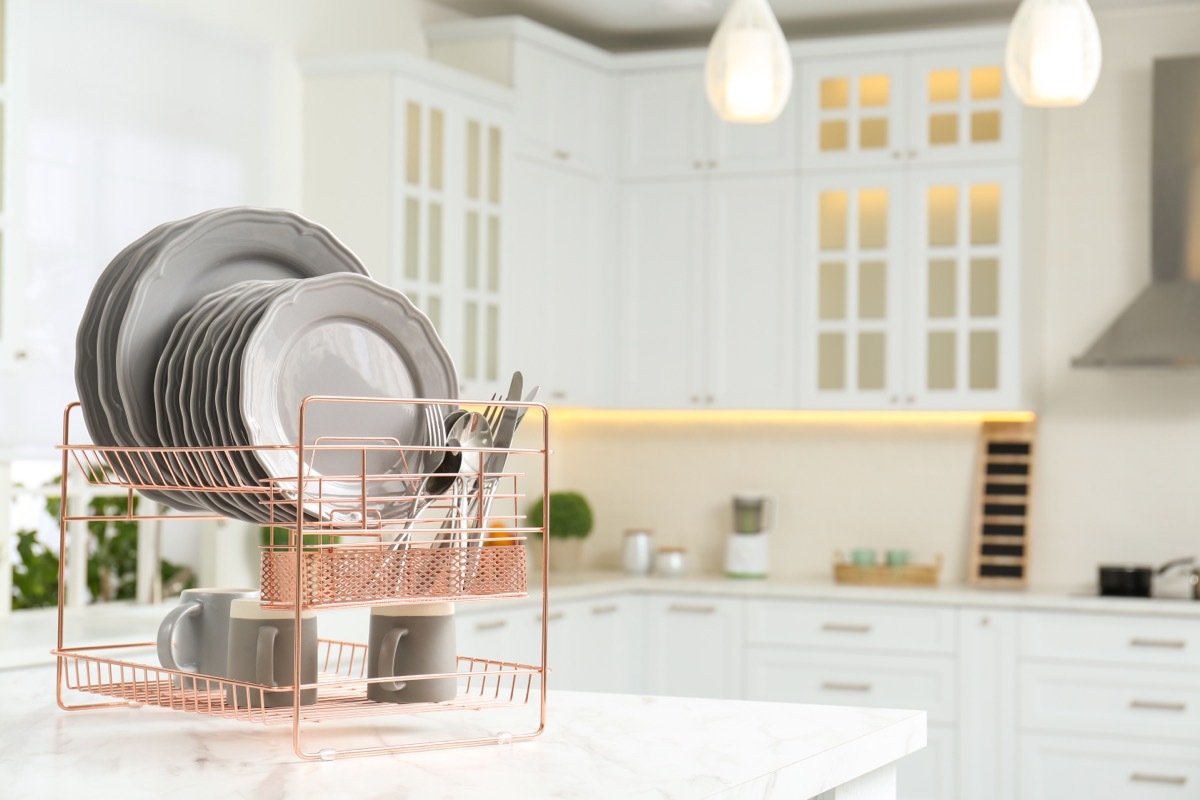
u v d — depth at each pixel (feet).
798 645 15.37
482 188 14.90
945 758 14.69
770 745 4.35
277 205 13.74
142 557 12.36
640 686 16.07
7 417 11.01
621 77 16.96
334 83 13.92
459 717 4.85
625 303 16.93
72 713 4.90
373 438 4.24
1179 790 13.78
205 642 4.58
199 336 4.49
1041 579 16.22
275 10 13.78
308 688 4.34
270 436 4.44
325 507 4.51
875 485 17.06
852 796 4.59
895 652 14.94
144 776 3.83
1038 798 14.33
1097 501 16.05
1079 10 8.07
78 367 4.67
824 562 17.25
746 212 16.48
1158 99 15.19
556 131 16.15
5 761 4.03
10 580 11.19
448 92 14.40
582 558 17.81
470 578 4.30
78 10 11.62
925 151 15.76
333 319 4.68
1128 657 14.02
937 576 16.03
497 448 4.30
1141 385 15.90
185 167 12.67
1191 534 15.67
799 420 17.44
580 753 4.19
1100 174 16.08
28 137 11.13
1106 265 16.06
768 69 8.52
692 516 17.89
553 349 16.15
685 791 3.68
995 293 15.53
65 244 11.46
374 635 4.47
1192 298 14.89
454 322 14.47
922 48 15.76
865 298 16.02
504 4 16.46
